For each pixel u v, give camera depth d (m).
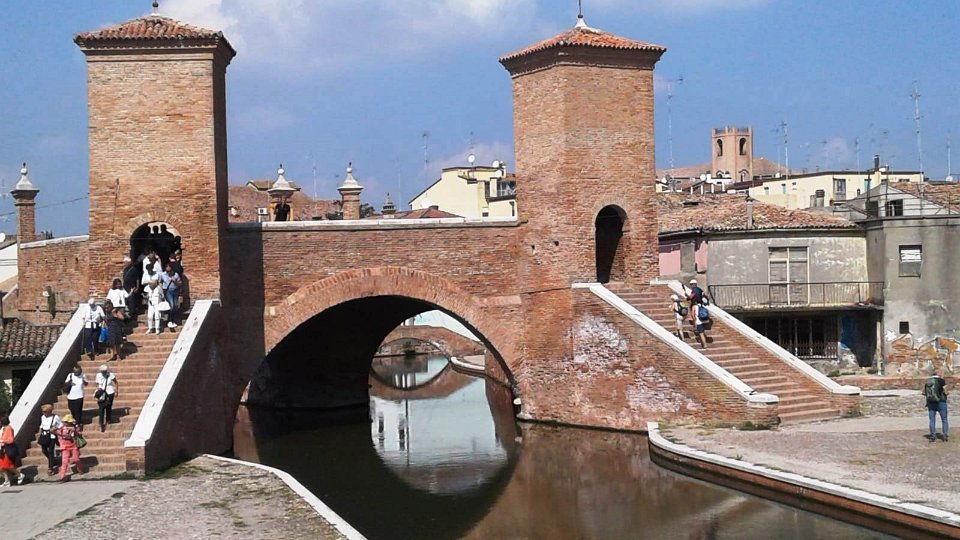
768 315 44.44
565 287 36.41
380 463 32.81
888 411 32.59
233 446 35.19
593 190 36.72
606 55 36.88
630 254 37.50
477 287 37.81
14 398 33.72
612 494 25.70
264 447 36.72
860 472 23.03
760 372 33.16
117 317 29.41
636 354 33.50
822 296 44.56
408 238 36.97
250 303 35.12
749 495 24.19
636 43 37.38
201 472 25.17
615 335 34.34
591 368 35.31
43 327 36.59
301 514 20.55
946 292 44.41
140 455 24.59
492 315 37.91
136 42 32.69
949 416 31.22
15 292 48.81
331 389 48.34
